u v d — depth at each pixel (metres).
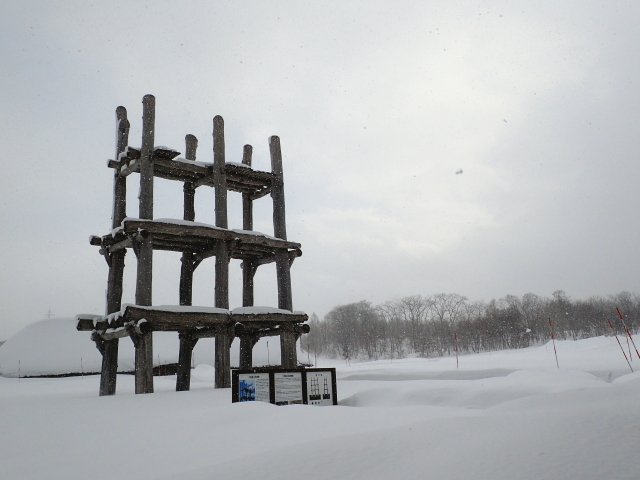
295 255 21.62
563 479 3.56
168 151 18.41
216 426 8.12
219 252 19.16
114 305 18.30
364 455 4.85
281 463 4.81
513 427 5.21
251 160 24.05
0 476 6.34
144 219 17.34
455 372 23.64
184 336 19.38
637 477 3.48
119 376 27.38
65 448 7.80
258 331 21.97
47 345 30.58
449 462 4.27
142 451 6.92
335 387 13.26
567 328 109.06
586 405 6.39
